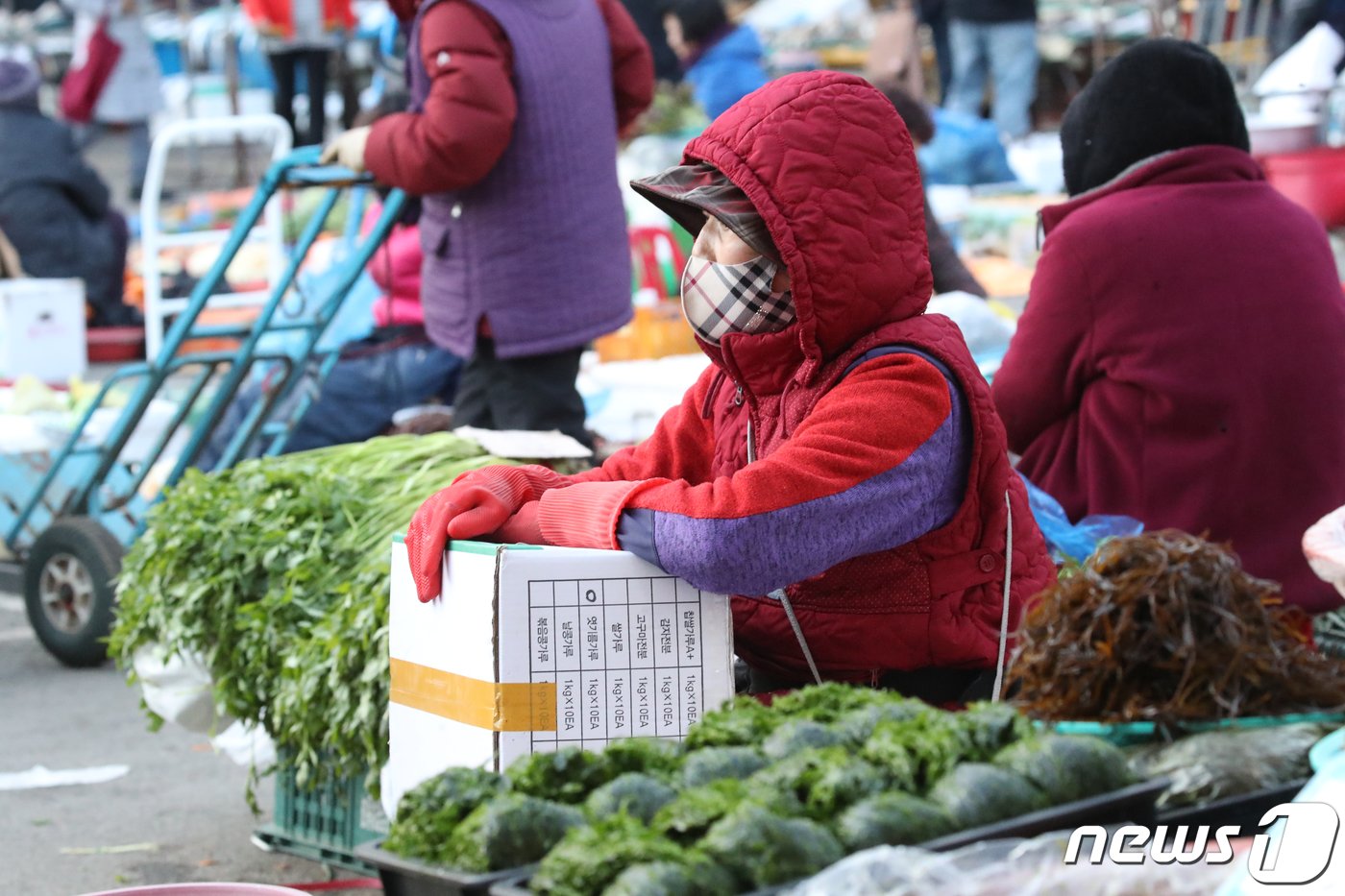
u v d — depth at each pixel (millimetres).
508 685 2707
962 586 3025
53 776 5281
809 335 2910
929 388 2861
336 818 4184
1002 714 2230
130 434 6555
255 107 19188
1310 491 3953
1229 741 2291
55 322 9508
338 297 6477
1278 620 2484
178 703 4238
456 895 2023
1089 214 4059
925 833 2023
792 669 3164
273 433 6918
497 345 5680
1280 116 7797
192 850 4605
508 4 5457
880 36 13828
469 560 2787
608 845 1937
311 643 3766
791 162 2848
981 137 11508
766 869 1924
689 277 3074
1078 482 4176
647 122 11727
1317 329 3975
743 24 12133
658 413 6754
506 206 5590
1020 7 13797
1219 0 12602
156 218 8555
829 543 2762
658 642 2762
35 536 7043
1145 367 3990
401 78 8008
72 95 15812
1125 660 2373
